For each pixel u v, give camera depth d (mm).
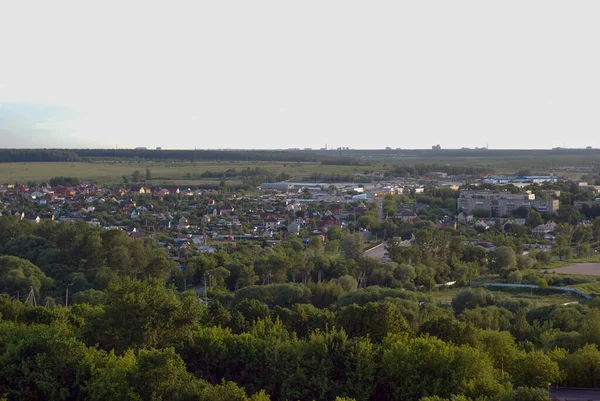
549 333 174125
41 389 129750
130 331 144375
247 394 135625
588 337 162000
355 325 161375
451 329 155750
